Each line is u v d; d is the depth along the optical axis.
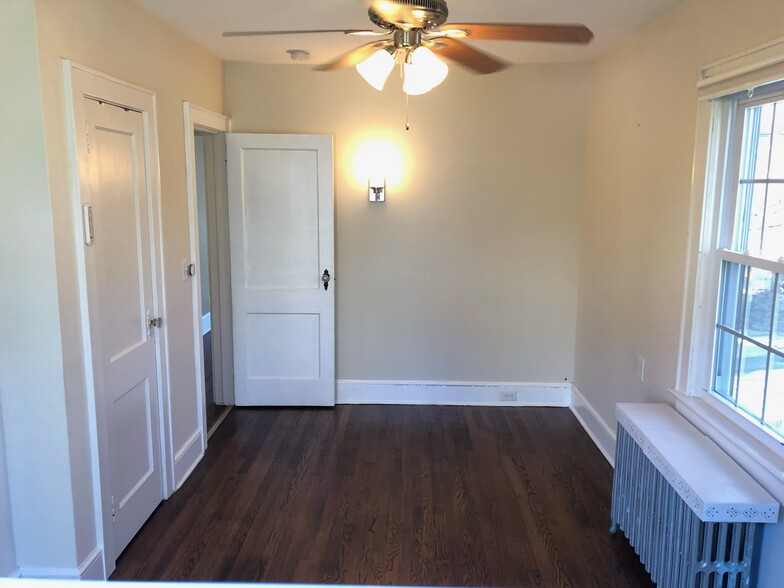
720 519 1.89
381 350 4.48
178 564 2.57
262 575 2.51
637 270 3.18
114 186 2.49
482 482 3.32
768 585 1.99
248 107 4.13
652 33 3.00
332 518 2.95
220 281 4.32
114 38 2.49
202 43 3.47
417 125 4.17
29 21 1.96
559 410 4.43
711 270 2.52
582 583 2.48
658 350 2.90
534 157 4.19
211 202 4.23
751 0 2.12
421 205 4.27
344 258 4.35
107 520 2.45
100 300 2.39
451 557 2.65
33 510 2.24
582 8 2.78
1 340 2.13
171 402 3.13
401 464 3.53
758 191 2.28
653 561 2.32
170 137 3.10
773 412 2.16
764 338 2.22
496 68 2.54
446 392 4.52
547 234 4.29
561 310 4.39
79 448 2.27
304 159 4.10
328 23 3.03
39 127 2.01
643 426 2.47
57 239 2.10
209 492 3.18
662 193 2.87
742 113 2.36
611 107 3.63
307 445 3.78
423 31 2.12
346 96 4.14
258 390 4.39
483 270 4.35
